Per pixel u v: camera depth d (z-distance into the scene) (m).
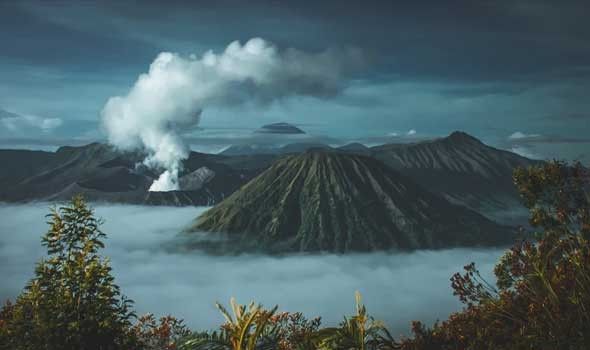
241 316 7.25
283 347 7.89
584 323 6.55
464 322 7.34
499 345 6.74
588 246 7.40
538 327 6.64
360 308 7.17
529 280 7.47
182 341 7.73
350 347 7.04
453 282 7.87
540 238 8.01
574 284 7.00
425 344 7.20
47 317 8.80
